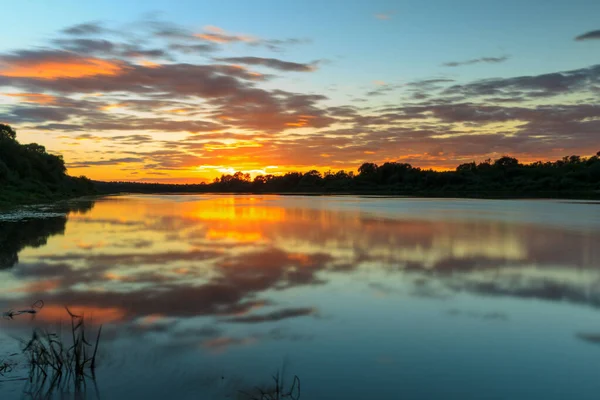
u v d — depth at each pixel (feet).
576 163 389.80
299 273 38.42
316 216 100.17
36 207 138.72
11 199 160.45
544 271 39.37
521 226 76.43
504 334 24.54
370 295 31.68
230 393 18.20
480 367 20.65
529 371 20.31
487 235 63.62
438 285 34.45
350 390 18.53
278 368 20.35
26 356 21.22
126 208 134.82
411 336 24.14
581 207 141.90
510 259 44.98
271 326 25.48
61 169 314.96
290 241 57.36
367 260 44.32
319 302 30.01
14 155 240.53
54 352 20.12
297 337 23.89
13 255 46.57
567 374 20.06
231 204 165.37
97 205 156.15
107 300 30.19
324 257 45.91
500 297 31.32
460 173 408.05
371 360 21.25
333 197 268.41
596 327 25.66
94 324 25.62
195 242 56.39
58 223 81.25
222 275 37.55
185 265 41.68
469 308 28.86
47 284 34.37
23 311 27.81
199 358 21.27
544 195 287.28
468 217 97.14
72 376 19.39
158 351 21.95
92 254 47.39
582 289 33.35
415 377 19.63
